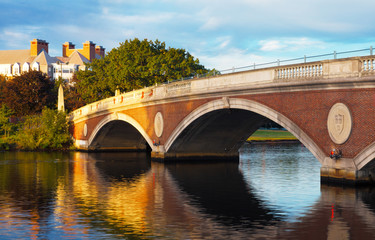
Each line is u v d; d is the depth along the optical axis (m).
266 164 44.34
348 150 25.83
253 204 23.16
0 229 18.28
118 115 55.56
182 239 16.75
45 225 18.92
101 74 79.19
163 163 44.75
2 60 179.12
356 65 25.19
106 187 29.28
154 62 66.19
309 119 28.14
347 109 25.67
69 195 26.20
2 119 77.31
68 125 71.81
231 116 40.41
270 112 31.25
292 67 29.33
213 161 47.06
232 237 16.95
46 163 46.31
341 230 17.70
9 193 26.92
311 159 50.34
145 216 20.61
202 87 39.00
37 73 91.06
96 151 65.25
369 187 25.94
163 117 45.44
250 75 33.19
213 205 23.09
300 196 25.14
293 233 17.38
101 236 17.20
